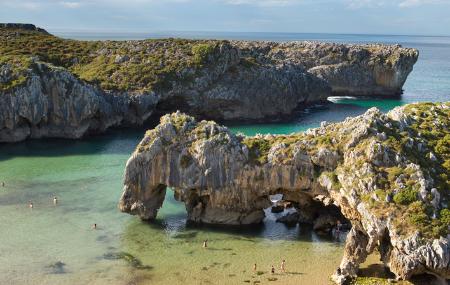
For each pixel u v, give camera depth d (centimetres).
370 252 5397
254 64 16025
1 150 11025
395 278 5188
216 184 6569
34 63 12506
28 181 8762
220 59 15200
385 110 16550
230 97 14800
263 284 5175
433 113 7038
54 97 12194
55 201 7650
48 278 5291
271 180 6431
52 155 10650
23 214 7131
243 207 6650
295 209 7219
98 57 15875
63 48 16325
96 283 5200
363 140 6109
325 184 6081
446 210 5281
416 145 6156
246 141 6788
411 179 5547
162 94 14212
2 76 11944
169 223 6806
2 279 5250
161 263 5666
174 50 15912
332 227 6600
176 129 6856
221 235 6425
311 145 6412
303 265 5609
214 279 5291
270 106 15325
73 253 5897
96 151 11056
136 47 16375
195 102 14562
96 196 7975
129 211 6875
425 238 4997
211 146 6562
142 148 6775
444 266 4847
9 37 16500
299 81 16912
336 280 5216
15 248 6003
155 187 6831
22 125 11950
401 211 5262
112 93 13488
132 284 5191
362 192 5584
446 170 5891
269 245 6131
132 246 6100
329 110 16700
